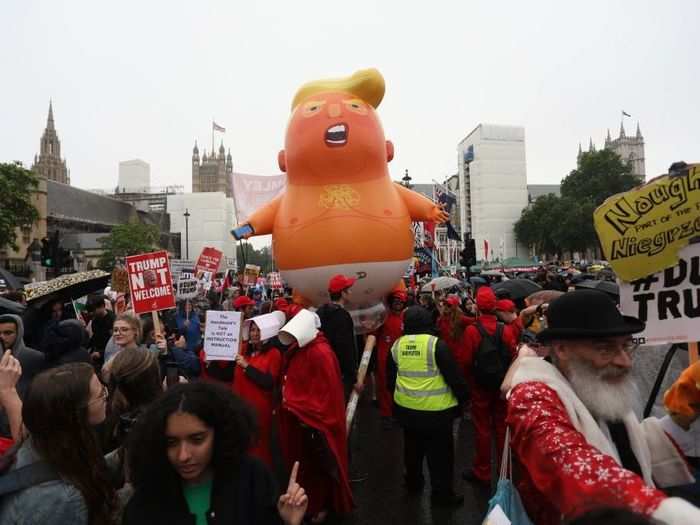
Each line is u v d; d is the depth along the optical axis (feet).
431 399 15.70
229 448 6.62
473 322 17.90
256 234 27.17
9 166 128.57
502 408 17.24
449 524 14.92
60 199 273.13
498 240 276.41
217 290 55.16
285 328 14.30
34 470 6.69
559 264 130.82
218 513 6.50
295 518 7.01
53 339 15.12
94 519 6.76
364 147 24.59
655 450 7.68
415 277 55.93
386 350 25.34
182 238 343.05
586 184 236.02
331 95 25.63
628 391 6.54
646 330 9.84
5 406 8.73
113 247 225.76
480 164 277.44
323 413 14.19
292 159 25.23
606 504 4.44
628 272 9.91
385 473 19.02
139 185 431.43
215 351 16.56
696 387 7.94
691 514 4.24
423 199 27.07
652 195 9.70
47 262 52.19
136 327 16.48
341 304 17.46
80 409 6.95
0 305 22.79
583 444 5.37
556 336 6.49
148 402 9.82
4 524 6.46
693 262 9.52
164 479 6.56
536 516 6.73
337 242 23.73
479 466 17.80
